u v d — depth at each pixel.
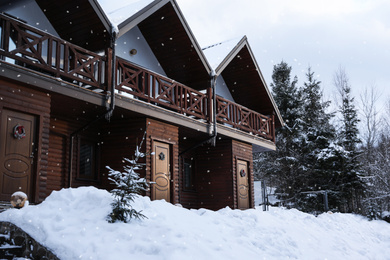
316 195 22.03
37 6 9.67
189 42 12.18
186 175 14.26
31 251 5.62
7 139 7.59
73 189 6.86
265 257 6.67
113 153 10.91
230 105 13.90
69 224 6.00
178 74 13.15
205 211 8.12
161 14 11.65
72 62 9.55
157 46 12.62
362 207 22.22
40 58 7.91
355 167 22.02
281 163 24.22
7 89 7.55
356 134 23.95
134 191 6.61
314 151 23.17
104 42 9.90
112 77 9.33
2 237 5.81
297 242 8.16
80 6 9.20
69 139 10.33
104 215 6.32
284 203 23.39
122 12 10.73
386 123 25.86
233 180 14.12
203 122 12.27
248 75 15.48
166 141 11.23
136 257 5.48
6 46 7.36
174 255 5.55
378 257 9.45
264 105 16.44
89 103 9.02
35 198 7.84
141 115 10.51
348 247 9.43
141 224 6.40
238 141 14.70
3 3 8.84
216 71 12.88
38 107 8.08
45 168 8.13
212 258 5.82
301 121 24.59
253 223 8.33
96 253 5.41
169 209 7.38
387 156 23.89
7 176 7.52
